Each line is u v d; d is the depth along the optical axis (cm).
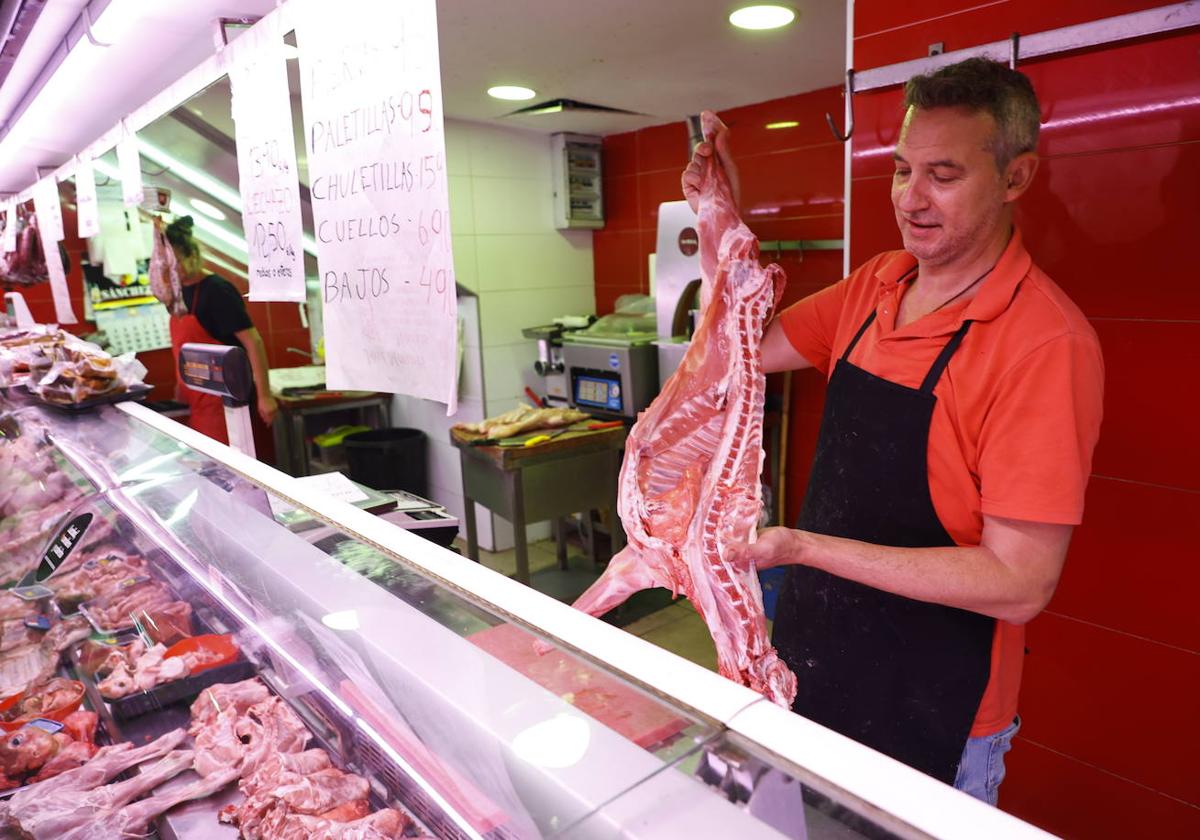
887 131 196
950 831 53
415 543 118
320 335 511
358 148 111
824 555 110
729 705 70
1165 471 166
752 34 253
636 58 280
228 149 331
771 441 357
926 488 124
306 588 109
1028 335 112
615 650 81
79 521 166
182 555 137
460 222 405
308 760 100
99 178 394
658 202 420
